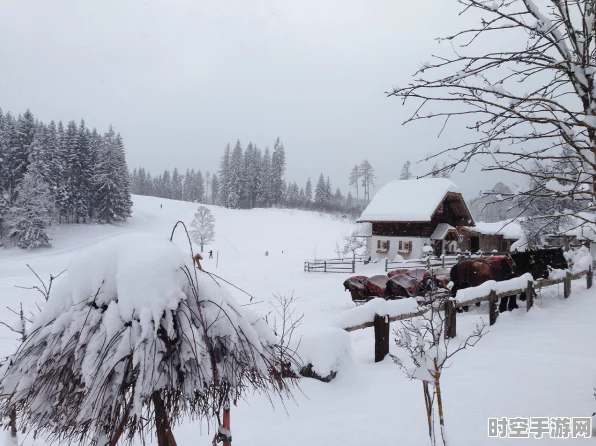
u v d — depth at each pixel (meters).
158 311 2.04
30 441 3.74
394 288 12.85
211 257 43.19
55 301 2.24
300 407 4.60
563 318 9.45
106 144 64.44
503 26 3.09
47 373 2.11
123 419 2.02
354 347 8.44
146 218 72.44
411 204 31.81
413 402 4.58
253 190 101.12
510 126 3.10
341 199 131.75
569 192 2.94
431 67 3.16
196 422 4.38
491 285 9.20
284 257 45.50
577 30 2.99
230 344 2.27
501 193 3.25
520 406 4.34
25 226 48.00
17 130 59.06
